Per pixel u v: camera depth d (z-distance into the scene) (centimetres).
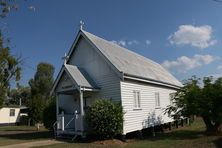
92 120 1852
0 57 2408
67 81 2084
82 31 2286
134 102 2156
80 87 1947
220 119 2064
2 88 2700
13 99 6831
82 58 2275
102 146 1686
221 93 2083
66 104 2394
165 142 1852
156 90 2638
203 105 2106
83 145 1723
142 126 2231
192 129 2669
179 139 1975
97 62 2166
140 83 2312
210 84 2162
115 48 2631
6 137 2388
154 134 2397
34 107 3934
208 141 1789
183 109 2220
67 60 2347
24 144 1817
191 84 2245
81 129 1938
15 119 5412
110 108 1855
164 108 2722
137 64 2627
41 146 1697
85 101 2192
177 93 2317
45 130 3403
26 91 7162
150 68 2986
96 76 2150
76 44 2320
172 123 3069
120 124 1867
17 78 2756
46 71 7106
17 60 2719
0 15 1190
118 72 1981
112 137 1902
